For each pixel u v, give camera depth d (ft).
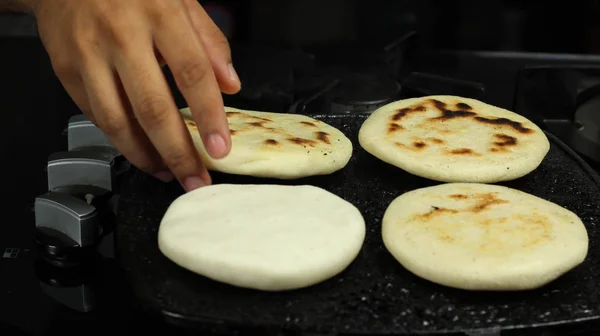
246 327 1.47
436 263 1.57
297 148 1.87
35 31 2.89
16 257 1.73
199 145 1.84
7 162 2.06
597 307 1.53
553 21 3.62
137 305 1.52
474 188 1.79
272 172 1.84
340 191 1.87
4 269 1.70
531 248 1.59
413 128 2.00
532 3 3.57
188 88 1.63
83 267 1.71
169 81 2.49
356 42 3.44
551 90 2.43
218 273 1.55
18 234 1.79
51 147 2.14
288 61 2.60
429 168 1.86
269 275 1.53
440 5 3.51
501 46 3.65
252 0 3.57
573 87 2.44
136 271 1.59
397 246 1.63
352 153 2.01
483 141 1.95
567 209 1.79
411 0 3.50
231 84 1.78
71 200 1.72
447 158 1.88
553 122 2.34
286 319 1.49
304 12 3.55
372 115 2.08
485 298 1.55
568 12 3.59
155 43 1.64
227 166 1.83
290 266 1.54
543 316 1.51
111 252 1.74
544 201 1.74
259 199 1.71
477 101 2.16
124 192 1.82
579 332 1.51
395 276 1.61
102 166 1.84
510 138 1.96
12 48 2.77
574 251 1.59
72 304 1.62
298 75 2.51
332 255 1.58
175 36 1.62
